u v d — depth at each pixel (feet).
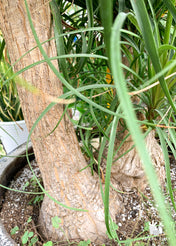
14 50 1.16
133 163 1.82
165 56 1.07
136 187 1.94
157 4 1.27
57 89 1.30
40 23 1.12
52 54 1.23
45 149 1.45
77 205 1.56
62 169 1.52
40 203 1.94
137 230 1.64
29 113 1.34
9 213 1.83
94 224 1.57
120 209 1.81
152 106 1.28
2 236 1.39
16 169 2.33
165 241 1.51
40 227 1.69
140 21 0.63
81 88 0.99
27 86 0.91
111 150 0.85
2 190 2.02
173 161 2.38
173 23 1.50
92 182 1.70
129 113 0.27
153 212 1.76
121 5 1.15
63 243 1.57
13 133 3.33
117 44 0.28
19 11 1.06
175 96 1.25
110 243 1.56
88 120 2.39
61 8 1.48
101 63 1.73
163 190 1.98
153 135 1.89
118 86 0.27
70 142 1.51
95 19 1.45
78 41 1.59
